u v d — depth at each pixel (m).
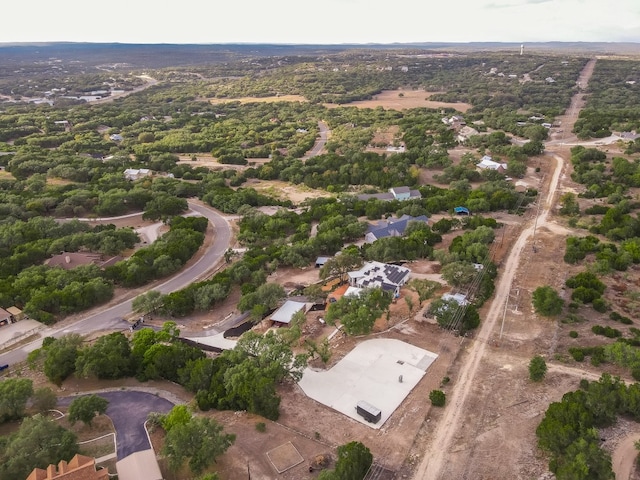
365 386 73.12
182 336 91.12
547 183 176.88
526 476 55.72
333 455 59.59
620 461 56.53
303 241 127.31
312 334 88.94
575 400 62.84
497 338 84.31
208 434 56.84
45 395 67.12
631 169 168.00
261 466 57.94
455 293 98.81
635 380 70.94
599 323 87.44
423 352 81.25
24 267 117.12
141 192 171.00
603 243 120.19
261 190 193.50
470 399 69.31
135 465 56.72
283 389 73.06
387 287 99.69
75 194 166.38
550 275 107.12
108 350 76.56
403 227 135.50
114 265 117.06
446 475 56.44
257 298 97.81
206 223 148.50
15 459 52.97
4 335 91.56
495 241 126.25
